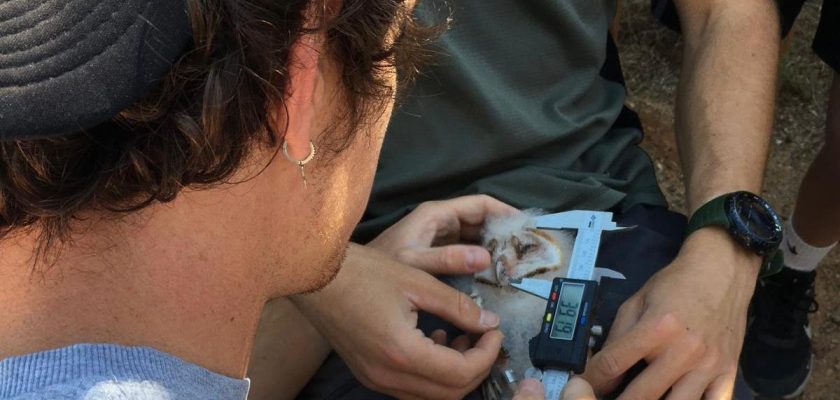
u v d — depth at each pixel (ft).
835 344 7.30
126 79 1.81
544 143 4.54
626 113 5.22
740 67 4.83
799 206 6.50
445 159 4.45
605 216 4.26
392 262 3.95
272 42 1.99
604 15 4.74
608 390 3.87
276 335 4.21
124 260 2.11
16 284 2.05
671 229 4.66
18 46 1.77
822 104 8.25
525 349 4.00
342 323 3.81
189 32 1.86
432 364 3.74
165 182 2.00
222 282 2.29
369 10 2.25
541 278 4.13
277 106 2.11
